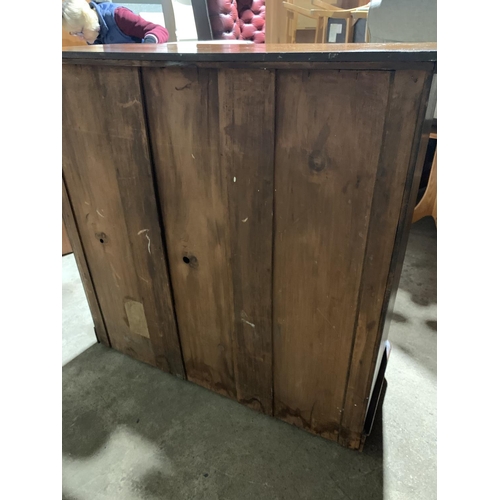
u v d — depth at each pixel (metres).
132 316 1.14
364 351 0.79
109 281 1.12
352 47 0.69
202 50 0.73
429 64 0.52
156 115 0.78
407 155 0.59
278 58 0.60
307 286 0.79
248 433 0.99
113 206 0.96
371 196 0.64
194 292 0.97
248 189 0.75
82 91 0.84
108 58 0.75
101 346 1.30
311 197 0.70
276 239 0.78
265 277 0.83
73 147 0.93
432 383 1.11
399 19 1.29
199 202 0.83
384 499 0.84
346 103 0.60
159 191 0.87
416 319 1.37
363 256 0.70
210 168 0.77
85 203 1.01
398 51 0.53
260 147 0.70
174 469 0.91
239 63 0.64
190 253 0.92
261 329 0.91
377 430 0.98
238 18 2.49
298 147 0.67
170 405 1.08
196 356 1.09
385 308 0.73
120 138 0.85
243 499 0.85
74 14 1.68
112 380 1.16
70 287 1.59
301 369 0.91
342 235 0.70
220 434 0.99
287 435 0.99
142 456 0.94
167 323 1.07
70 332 1.35
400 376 1.14
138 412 1.06
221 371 1.06
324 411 0.94
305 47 0.75
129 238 0.99
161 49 0.80
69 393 1.12
